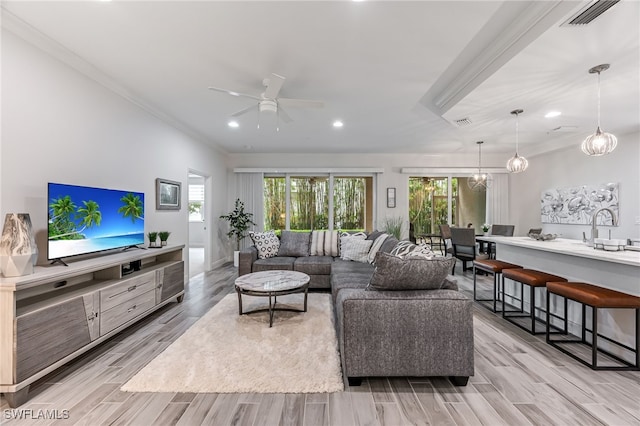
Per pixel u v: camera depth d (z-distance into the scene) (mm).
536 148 5949
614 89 2930
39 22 2150
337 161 7012
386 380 2051
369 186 7164
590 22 1873
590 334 2646
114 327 2562
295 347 2484
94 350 2463
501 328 3020
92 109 2906
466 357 1959
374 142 5805
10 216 1947
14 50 2174
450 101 3424
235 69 2844
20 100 2221
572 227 5426
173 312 3420
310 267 4254
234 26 2188
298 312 3344
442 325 1961
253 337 2684
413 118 4285
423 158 6988
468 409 1741
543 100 3229
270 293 2902
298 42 2385
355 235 4676
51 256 2283
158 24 2174
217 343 2561
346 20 2105
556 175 5762
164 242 3752
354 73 2904
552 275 2932
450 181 7082
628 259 2170
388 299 1964
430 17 2064
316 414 1696
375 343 1952
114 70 2877
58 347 2004
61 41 2391
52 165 2480
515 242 3418
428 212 7164
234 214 6562
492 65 2561
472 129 4586
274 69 2836
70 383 1985
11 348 1718
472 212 7125
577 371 2172
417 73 2902
